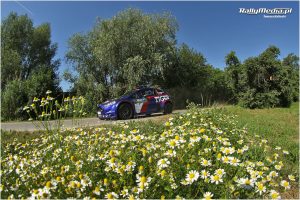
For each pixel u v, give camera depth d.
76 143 4.28
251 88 19.11
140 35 21.05
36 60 27.81
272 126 9.68
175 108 20.59
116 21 21.19
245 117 11.78
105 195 2.78
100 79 21.77
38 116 5.39
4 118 15.81
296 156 5.48
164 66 21.30
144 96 12.67
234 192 2.93
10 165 3.65
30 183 3.12
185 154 3.50
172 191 2.91
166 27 21.67
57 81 19.06
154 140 4.30
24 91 16.59
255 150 4.50
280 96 19.47
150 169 3.16
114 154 3.54
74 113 6.05
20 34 26.69
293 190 4.04
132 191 2.84
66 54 22.12
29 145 5.36
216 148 3.86
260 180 3.29
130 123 7.30
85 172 3.26
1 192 2.96
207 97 21.69
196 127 5.32
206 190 3.03
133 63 19.97
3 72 22.42
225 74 21.58
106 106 11.67
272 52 20.06
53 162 3.68
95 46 21.33
